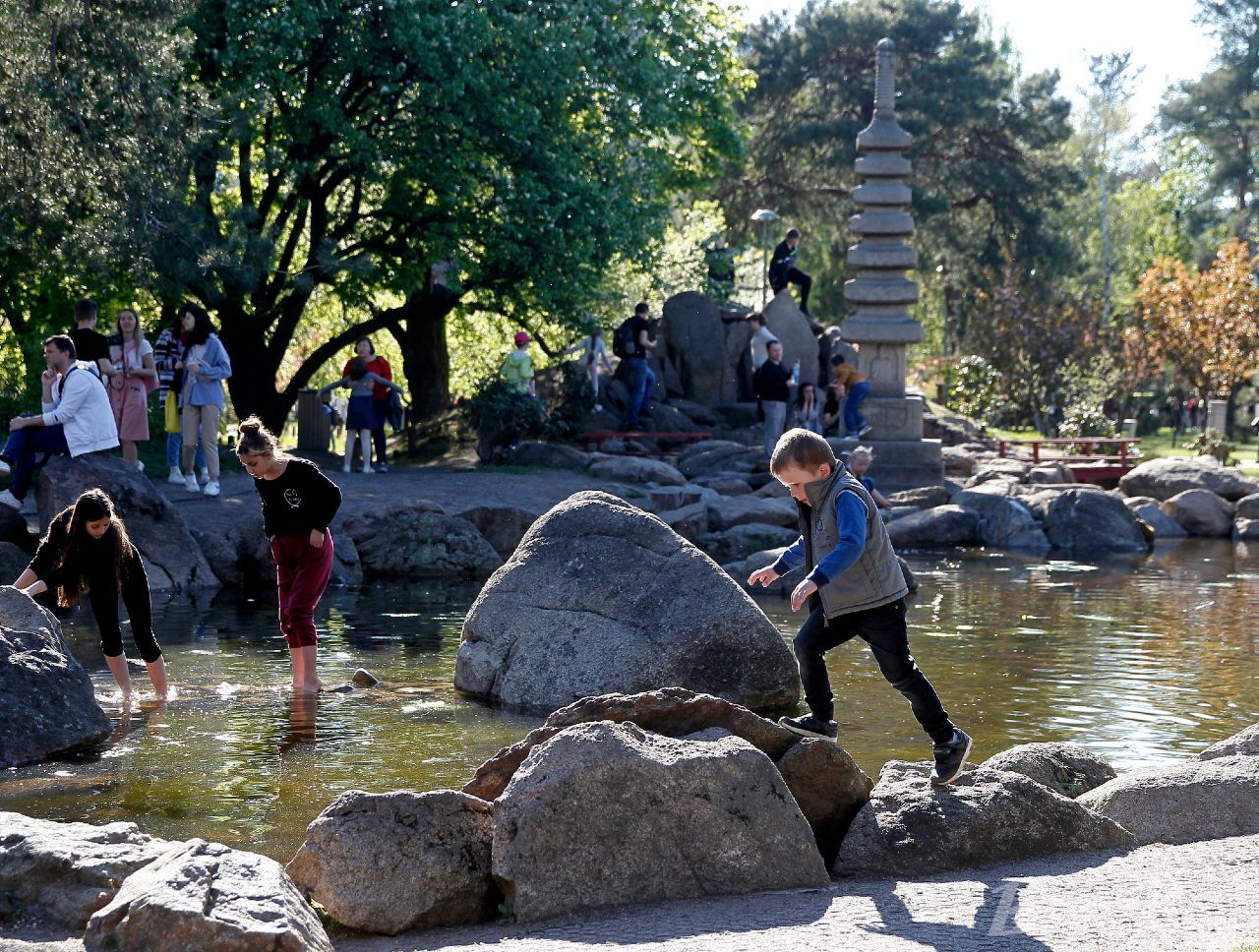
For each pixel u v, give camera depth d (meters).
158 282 20.27
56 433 14.20
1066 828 5.95
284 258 26.16
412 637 11.62
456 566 16.27
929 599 14.69
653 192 30.53
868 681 10.04
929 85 51.84
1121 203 76.75
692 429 28.56
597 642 9.48
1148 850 5.89
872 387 26.78
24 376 23.14
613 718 6.13
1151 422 55.50
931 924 4.68
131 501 14.17
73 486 13.84
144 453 22.03
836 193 52.94
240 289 23.89
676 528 18.52
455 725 8.50
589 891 5.32
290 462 9.30
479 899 5.39
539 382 28.17
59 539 8.84
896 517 21.56
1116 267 73.38
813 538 6.07
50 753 7.64
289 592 9.36
